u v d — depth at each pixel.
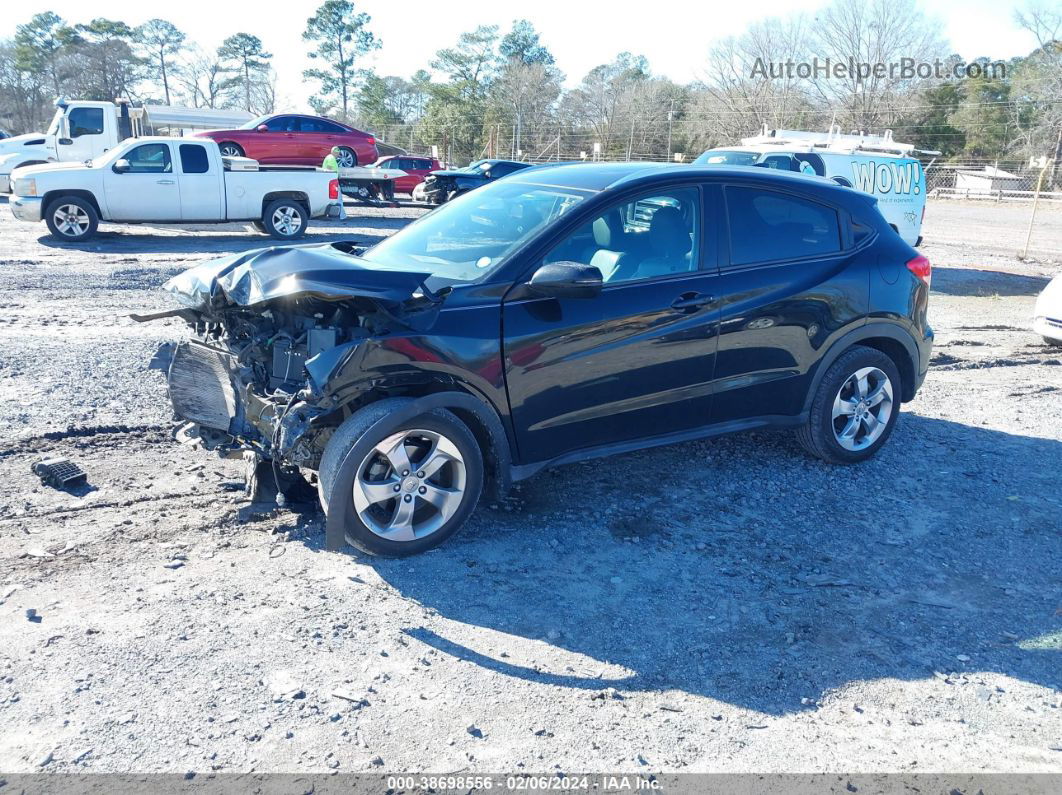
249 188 16.44
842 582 4.29
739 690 3.44
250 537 4.47
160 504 4.79
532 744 3.09
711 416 5.14
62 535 4.40
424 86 69.75
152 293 10.82
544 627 3.81
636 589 4.15
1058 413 7.22
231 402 4.43
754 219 5.21
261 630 3.68
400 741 3.07
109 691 3.24
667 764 3.02
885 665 3.64
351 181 25.73
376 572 4.19
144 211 15.64
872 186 16.14
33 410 6.12
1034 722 3.32
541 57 75.88
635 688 3.43
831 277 5.35
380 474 4.20
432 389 4.28
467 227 4.96
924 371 6.02
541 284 4.21
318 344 4.30
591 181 4.96
